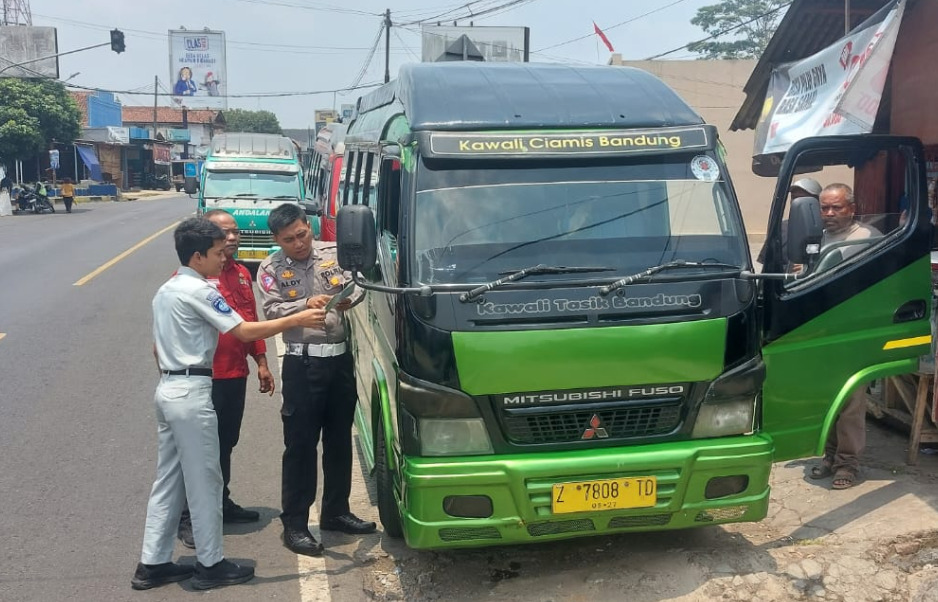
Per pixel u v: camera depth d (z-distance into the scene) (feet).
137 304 41.81
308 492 16.25
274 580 15.28
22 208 111.75
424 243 13.84
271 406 26.30
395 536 16.79
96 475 20.20
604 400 13.44
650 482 13.42
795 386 15.26
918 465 18.75
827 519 16.39
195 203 141.69
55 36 125.39
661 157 14.97
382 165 17.16
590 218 14.33
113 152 175.94
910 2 23.49
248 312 17.81
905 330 15.87
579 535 13.70
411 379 13.29
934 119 22.82
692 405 13.75
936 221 23.11
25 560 15.97
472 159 14.38
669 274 13.87
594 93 15.93
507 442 13.32
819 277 15.29
